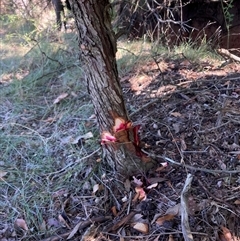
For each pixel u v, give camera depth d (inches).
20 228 73.3
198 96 94.5
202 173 73.9
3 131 98.6
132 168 75.0
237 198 68.8
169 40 133.3
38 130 97.7
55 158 87.0
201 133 83.3
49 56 129.3
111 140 72.6
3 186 82.1
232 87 97.0
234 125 83.9
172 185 73.0
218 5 135.6
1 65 131.5
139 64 116.3
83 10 64.2
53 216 74.3
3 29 161.6
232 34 132.4
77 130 93.6
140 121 89.7
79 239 69.0
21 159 88.9
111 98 70.0
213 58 118.7
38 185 80.9
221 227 65.1
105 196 74.6
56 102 106.8
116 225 68.9
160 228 66.5
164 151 80.4
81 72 118.0
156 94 100.2
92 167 79.8
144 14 139.2
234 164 75.3
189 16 138.6
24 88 116.6
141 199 71.7
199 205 68.0
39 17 162.1
